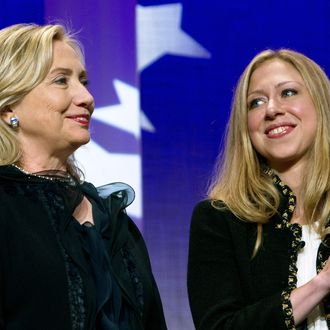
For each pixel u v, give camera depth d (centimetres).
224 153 980
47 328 760
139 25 1274
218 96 1276
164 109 1273
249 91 969
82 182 895
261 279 889
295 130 936
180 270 1255
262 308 847
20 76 826
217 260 910
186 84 1277
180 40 1277
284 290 855
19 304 765
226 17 1280
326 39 1280
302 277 881
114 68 1270
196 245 927
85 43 1269
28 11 1266
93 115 1262
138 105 1270
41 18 1267
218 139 1271
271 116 936
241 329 847
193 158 1270
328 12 1280
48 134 830
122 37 1273
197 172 1266
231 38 1279
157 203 1262
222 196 948
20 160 837
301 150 938
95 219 854
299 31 1281
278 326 838
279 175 959
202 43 1278
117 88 1270
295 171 951
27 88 825
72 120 840
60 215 810
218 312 873
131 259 856
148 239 1260
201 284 906
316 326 861
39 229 793
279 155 934
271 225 918
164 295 1251
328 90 959
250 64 979
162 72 1276
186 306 1247
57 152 848
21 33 845
